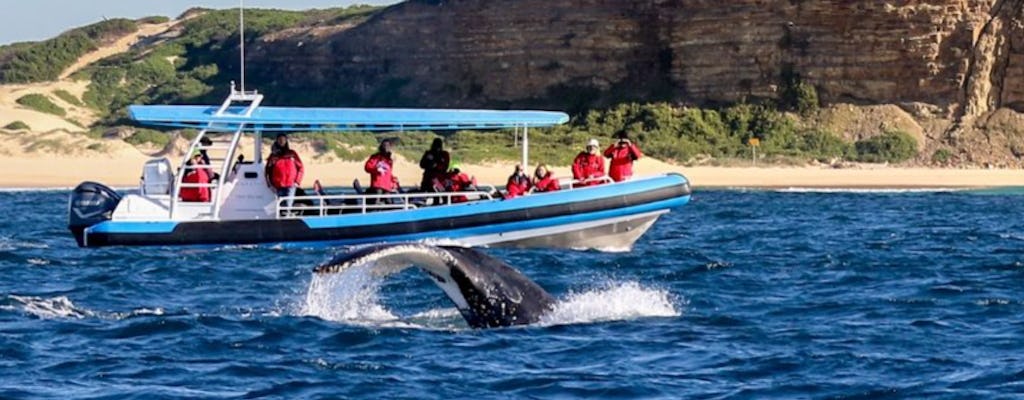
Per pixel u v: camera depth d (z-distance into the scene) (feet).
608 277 234.79
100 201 284.00
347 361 150.10
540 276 234.99
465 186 290.97
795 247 305.94
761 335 168.55
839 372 147.64
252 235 274.98
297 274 236.02
